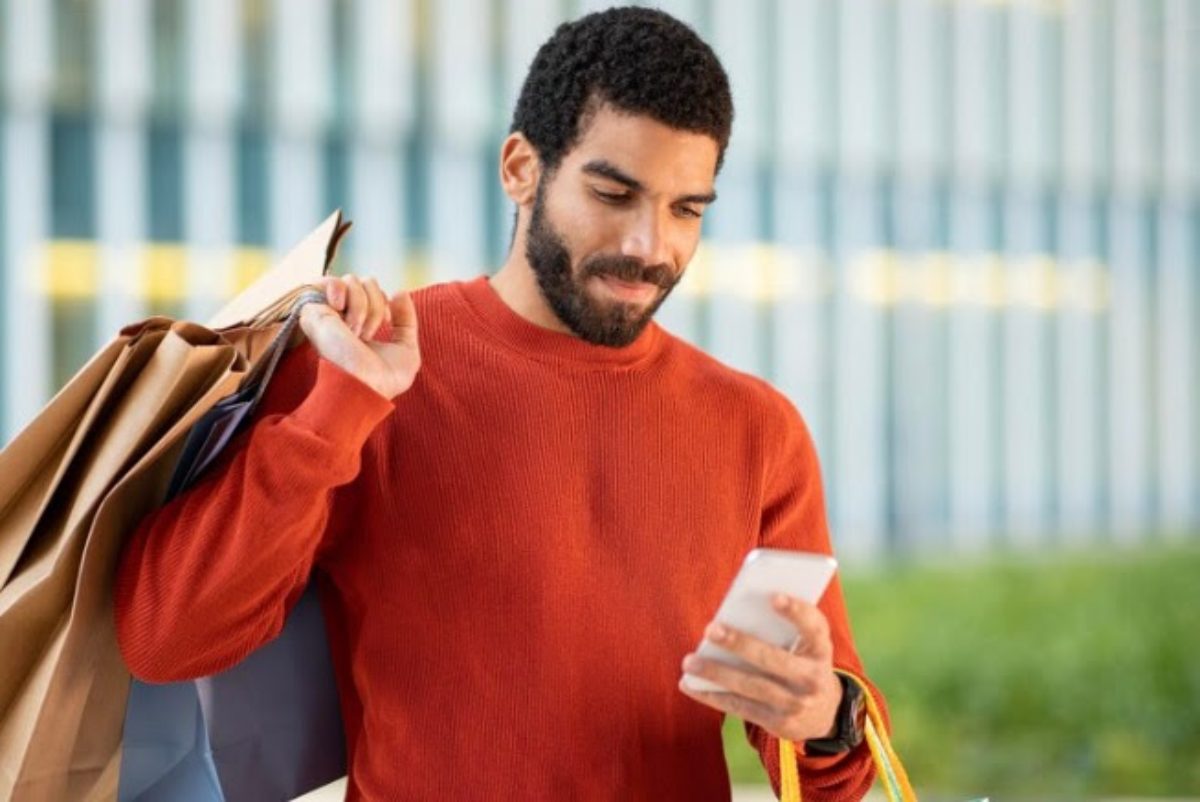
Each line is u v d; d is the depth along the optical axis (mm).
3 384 7477
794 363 9156
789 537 2336
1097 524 9875
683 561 2182
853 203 9227
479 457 2129
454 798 2084
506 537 2109
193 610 1957
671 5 8648
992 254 9570
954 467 9539
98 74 7598
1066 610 8797
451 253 8250
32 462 2008
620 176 2047
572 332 2184
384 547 2121
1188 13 9828
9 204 7473
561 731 2096
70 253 7566
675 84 2055
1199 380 10234
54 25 7523
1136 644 8531
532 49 8328
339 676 2232
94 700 2082
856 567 9070
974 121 9430
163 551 1979
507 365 2168
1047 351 9773
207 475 2057
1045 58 9586
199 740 2199
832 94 9094
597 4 8430
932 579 8891
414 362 1971
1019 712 8367
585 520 2150
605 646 2129
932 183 9375
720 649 1928
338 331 1926
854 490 9320
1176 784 8258
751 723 2336
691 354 2295
